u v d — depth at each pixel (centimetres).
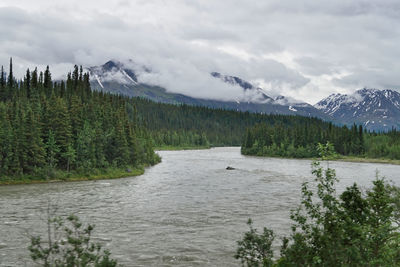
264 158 16038
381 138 18200
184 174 8612
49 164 7869
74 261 1330
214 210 4300
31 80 13788
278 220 3772
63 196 5378
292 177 7862
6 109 8919
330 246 1202
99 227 3453
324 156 1523
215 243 2952
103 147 9175
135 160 9788
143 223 3641
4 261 2461
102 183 7069
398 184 6794
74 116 9256
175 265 2456
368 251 1277
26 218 3788
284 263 1367
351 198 1418
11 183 6888
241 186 6412
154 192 5762
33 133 7594
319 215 1440
